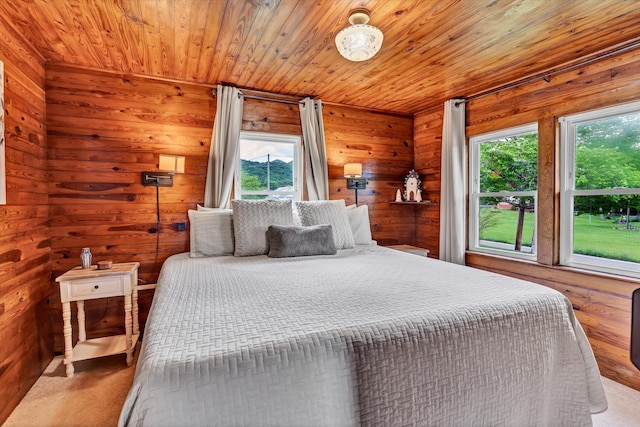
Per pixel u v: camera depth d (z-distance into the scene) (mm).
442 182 3316
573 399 1386
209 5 1688
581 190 2396
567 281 2379
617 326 2096
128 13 1759
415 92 3096
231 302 1360
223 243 2494
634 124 2123
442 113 3477
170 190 2760
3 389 1678
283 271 1928
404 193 3787
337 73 2637
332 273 1869
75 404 1819
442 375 1152
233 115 2855
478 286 1569
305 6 1700
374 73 2641
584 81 2295
